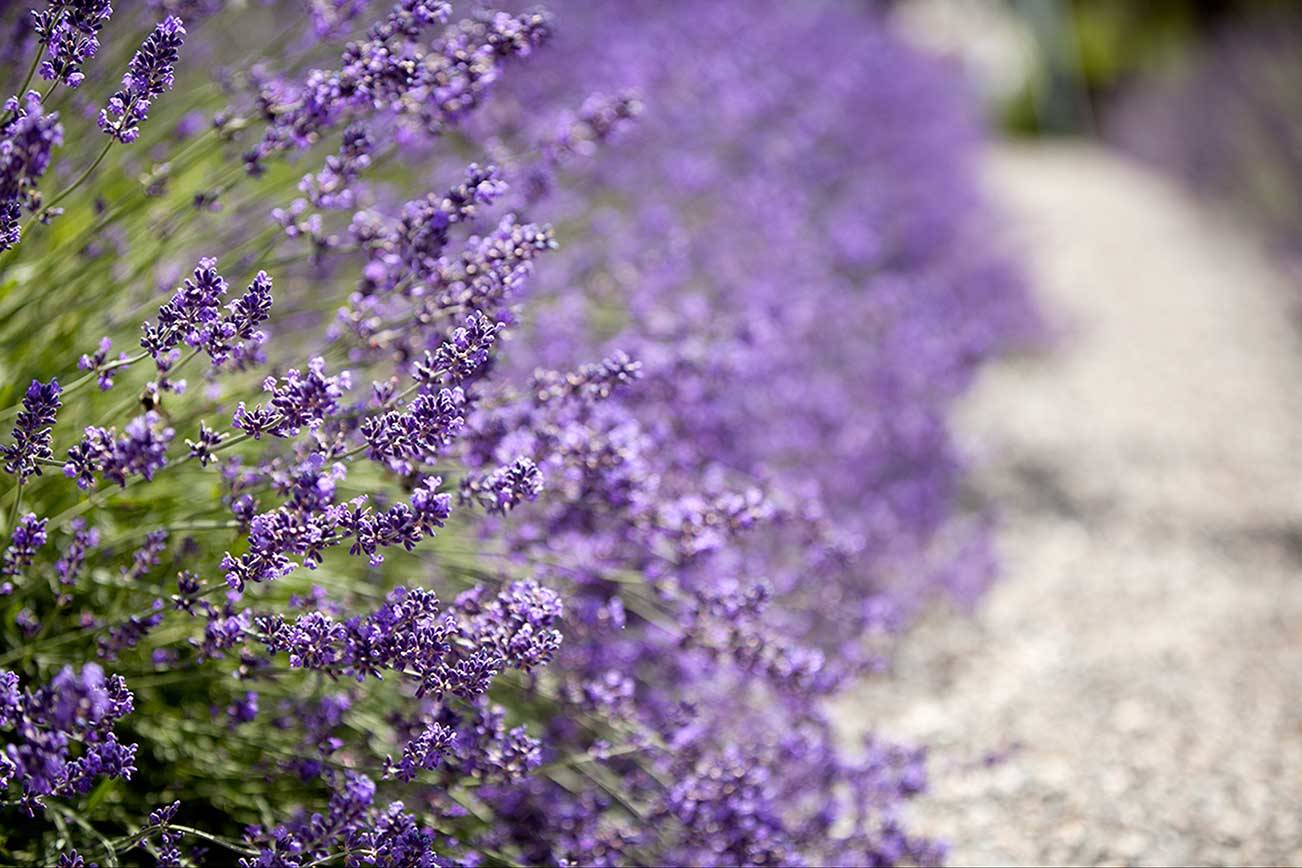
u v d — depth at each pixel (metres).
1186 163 4.37
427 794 0.88
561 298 1.12
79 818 0.80
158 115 0.99
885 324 1.71
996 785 1.08
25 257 0.90
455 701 0.88
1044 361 2.30
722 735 1.00
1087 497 1.72
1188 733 1.14
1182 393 2.17
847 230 1.77
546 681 0.91
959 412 1.96
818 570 1.05
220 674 0.88
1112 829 1.04
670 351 1.02
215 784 0.88
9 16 0.91
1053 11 6.32
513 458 0.85
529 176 0.97
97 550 0.85
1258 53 3.83
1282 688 1.22
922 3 6.21
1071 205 3.95
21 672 0.84
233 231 0.98
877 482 1.43
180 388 0.78
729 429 1.07
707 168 1.53
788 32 2.10
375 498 0.89
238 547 0.85
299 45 1.06
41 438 0.76
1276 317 2.71
